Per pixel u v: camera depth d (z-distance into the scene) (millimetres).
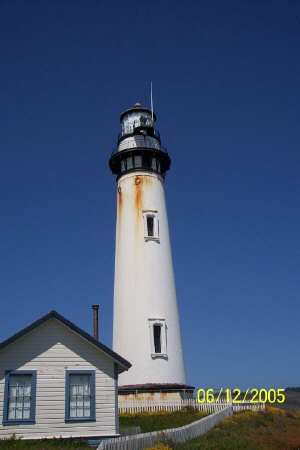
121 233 35562
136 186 36219
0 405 17656
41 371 18453
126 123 39688
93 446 17469
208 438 21672
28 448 15547
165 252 34906
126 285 33594
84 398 18641
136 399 29734
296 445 24219
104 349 19125
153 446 17203
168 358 31562
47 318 18875
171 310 33219
